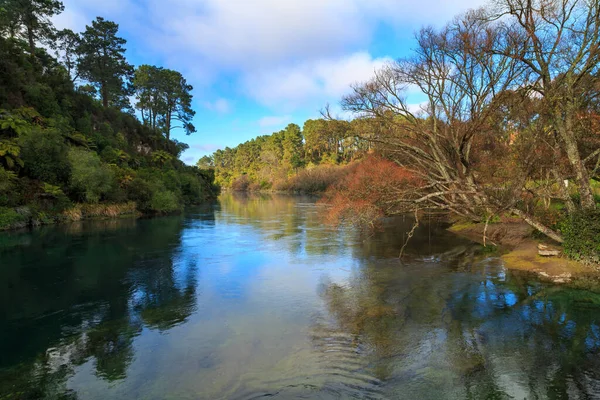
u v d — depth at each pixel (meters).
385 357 6.28
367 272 12.35
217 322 8.09
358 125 21.58
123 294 10.26
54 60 47.19
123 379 5.71
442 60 19.08
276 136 114.62
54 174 26.17
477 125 15.28
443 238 19.03
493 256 14.08
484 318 7.95
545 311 8.23
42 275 12.31
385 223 26.12
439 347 6.61
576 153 12.05
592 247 11.09
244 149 136.25
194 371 5.91
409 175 21.30
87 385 5.57
